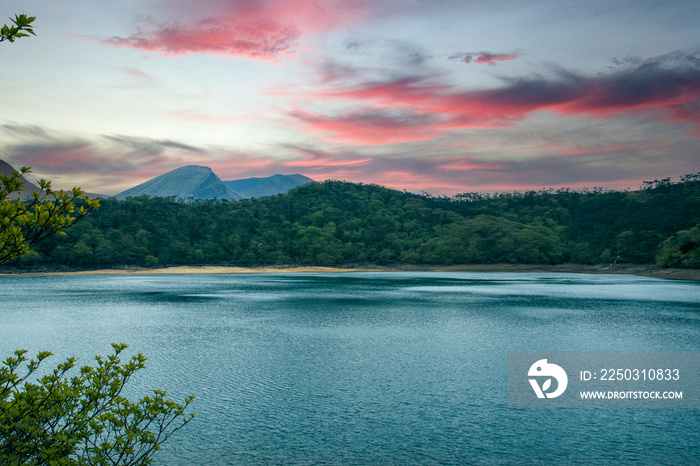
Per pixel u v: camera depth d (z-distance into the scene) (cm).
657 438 2264
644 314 6875
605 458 2038
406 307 7756
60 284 13725
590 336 4941
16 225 799
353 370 3453
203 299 9188
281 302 8594
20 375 3216
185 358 3831
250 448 2097
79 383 1074
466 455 2050
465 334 5041
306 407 2638
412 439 2212
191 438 2200
